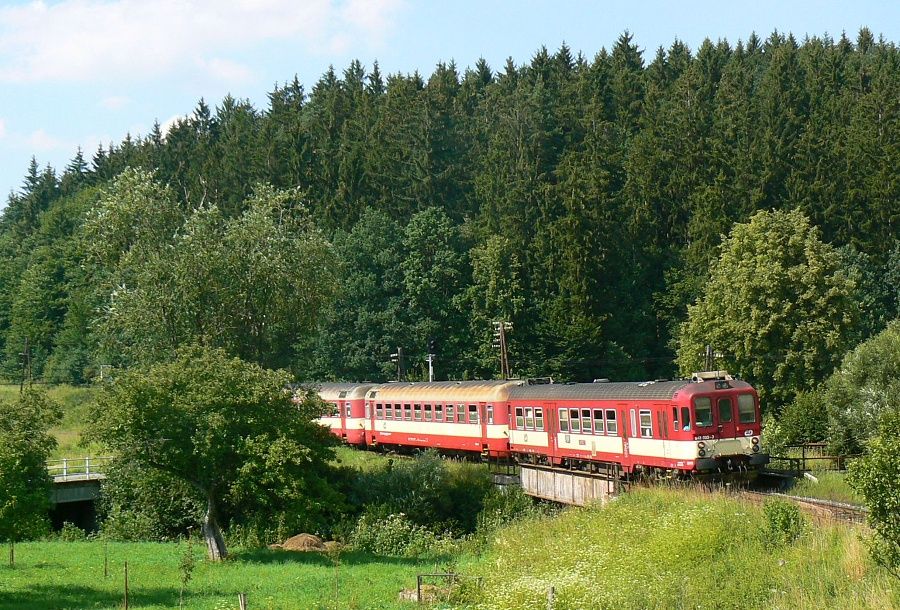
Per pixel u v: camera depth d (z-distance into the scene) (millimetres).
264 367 52875
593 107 102875
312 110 137250
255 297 51875
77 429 68438
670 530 25906
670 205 89875
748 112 92250
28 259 120062
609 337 78750
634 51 130875
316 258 53438
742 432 33219
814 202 81312
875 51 122688
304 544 36906
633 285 84000
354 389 58438
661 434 34031
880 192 78375
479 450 46781
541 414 42156
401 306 81750
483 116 113625
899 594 18031
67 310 106938
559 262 80000
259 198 54062
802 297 56594
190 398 32719
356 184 97000
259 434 33500
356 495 42250
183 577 28281
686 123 92250
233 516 41469
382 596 25656
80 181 151250
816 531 23391
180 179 111500
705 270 79438
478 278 80500
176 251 49969
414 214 90938
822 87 100688
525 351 78562
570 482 39250
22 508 26625
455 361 80812
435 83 127438
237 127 120438
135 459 33625
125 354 51688
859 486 17672
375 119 113812
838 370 45438
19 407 27406
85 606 25312
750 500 28719
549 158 98250
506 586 23406
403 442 53344
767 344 57625
